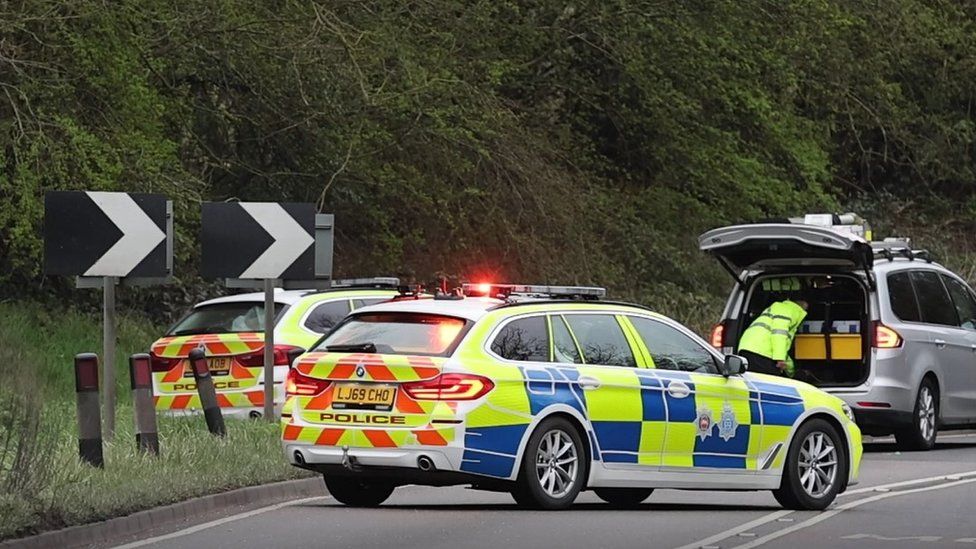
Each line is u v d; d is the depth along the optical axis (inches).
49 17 2492.6
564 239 3341.5
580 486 1414.9
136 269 1669.5
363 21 2947.8
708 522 1358.3
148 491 1359.5
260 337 2006.6
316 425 1402.6
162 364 2032.5
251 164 3127.5
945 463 1920.5
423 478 1368.1
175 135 2987.2
